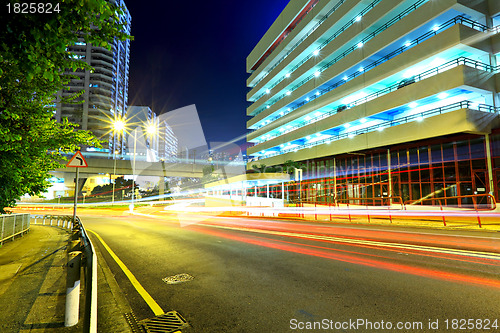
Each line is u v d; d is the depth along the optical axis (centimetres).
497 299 400
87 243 538
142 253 823
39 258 791
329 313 375
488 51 1897
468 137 1875
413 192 2200
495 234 978
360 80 2681
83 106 9625
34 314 400
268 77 4528
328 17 3153
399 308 382
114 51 10744
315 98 3441
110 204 6131
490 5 1969
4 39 294
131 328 348
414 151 2212
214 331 337
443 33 1911
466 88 1805
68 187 8075
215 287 496
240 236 1134
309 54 3694
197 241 1016
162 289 495
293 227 1457
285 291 466
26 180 754
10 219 1112
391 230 1204
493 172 1753
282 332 329
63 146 682
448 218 1547
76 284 373
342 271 570
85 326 274
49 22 289
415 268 570
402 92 2225
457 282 476
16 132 488
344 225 1506
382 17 2455
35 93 516
